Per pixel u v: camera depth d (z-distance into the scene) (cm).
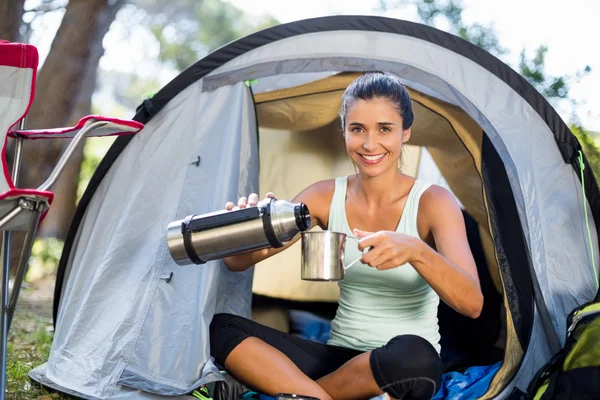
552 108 266
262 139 336
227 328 219
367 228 230
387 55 267
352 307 223
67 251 279
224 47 270
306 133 336
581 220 265
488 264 311
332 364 217
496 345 300
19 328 372
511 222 266
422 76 267
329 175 339
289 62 270
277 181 338
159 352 236
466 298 195
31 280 576
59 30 561
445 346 304
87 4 563
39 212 180
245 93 279
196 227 194
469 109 266
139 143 270
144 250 258
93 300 252
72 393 233
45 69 554
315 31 270
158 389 226
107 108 1110
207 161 270
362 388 194
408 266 217
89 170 877
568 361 212
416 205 224
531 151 266
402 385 191
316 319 331
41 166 530
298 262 335
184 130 271
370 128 213
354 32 269
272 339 219
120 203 268
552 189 266
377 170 216
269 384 203
